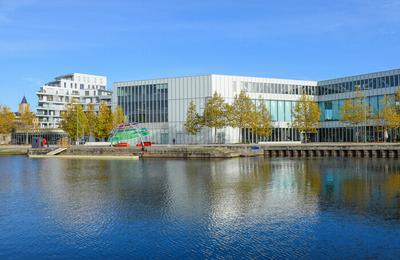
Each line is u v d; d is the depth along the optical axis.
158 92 119.62
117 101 125.50
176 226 24.03
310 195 33.22
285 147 85.62
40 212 28.38
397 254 18.77
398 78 99.00
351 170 51.53
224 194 34.34
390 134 99.50
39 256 19.34
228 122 100.12
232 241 21.03
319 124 120.44
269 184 39.75
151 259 18.72
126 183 42.38
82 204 30.92
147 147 89.38
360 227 23.14
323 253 19.06
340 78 115.31
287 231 22.62
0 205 31.00
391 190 34.84
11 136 151.50
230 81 113.94
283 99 118.56
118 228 23.80
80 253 19.66
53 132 143.25
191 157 84.00
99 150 92.56
